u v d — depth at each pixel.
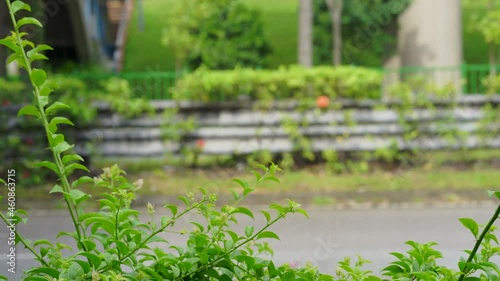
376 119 15.08
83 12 19.70
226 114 14.98
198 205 2.76
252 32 19.77
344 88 15.05
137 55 26.52
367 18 18.81
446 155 15.13
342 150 14.87
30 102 14.33
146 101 14.81
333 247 9.16
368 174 14.30
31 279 2.51
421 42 18.19
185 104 14.95
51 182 13.58
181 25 19.78
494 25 18.92
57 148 2.73
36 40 17.17
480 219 10.94
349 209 12.14
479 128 15.23
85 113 14.33
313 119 14.95
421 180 13.76
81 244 2.71
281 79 14.96
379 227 10.51
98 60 21.88
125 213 2.64
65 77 14.86
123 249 2.60
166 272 2.60
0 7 16.19
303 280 2.61
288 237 9.70
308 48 16.86
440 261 8.30
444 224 10.71
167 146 14.82
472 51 25.34
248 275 2.64
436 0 18.06
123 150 14.67
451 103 15.26
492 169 14.57
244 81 14.95
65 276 2.54
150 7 29.66
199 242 2.62
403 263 2.74
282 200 12.81
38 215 11.30
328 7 18.89
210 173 14.50
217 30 19.66
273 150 14.94
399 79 17.14
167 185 13.48
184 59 20.23
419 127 15.17
